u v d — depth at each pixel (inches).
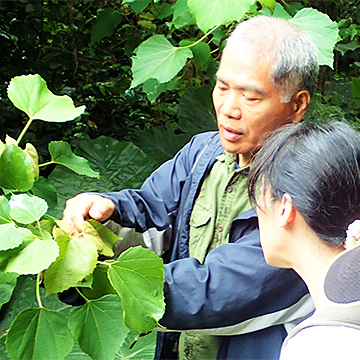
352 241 30.2
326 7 138.1
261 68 41.7
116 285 37.5
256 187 35.9
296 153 32.8
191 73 103.3
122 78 111.8
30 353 37.3
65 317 39.1
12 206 36.5
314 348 25.5
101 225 43.0
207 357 48.1
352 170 31.6
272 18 44.1
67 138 102.4
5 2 97.0
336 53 153.9
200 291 40.8
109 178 88.7
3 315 73.2
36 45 104.1
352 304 26.1
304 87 43.5
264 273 40.3
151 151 97.5
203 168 50.2
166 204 52.1
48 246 35.4
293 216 32.5
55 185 84.8
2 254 34.9
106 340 39.2
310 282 32.9
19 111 100.3
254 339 44.5
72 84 108.7
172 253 51.9
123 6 106.5
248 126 43.5
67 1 102.5
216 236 48.2
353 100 131.0
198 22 54.7
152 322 38.4
